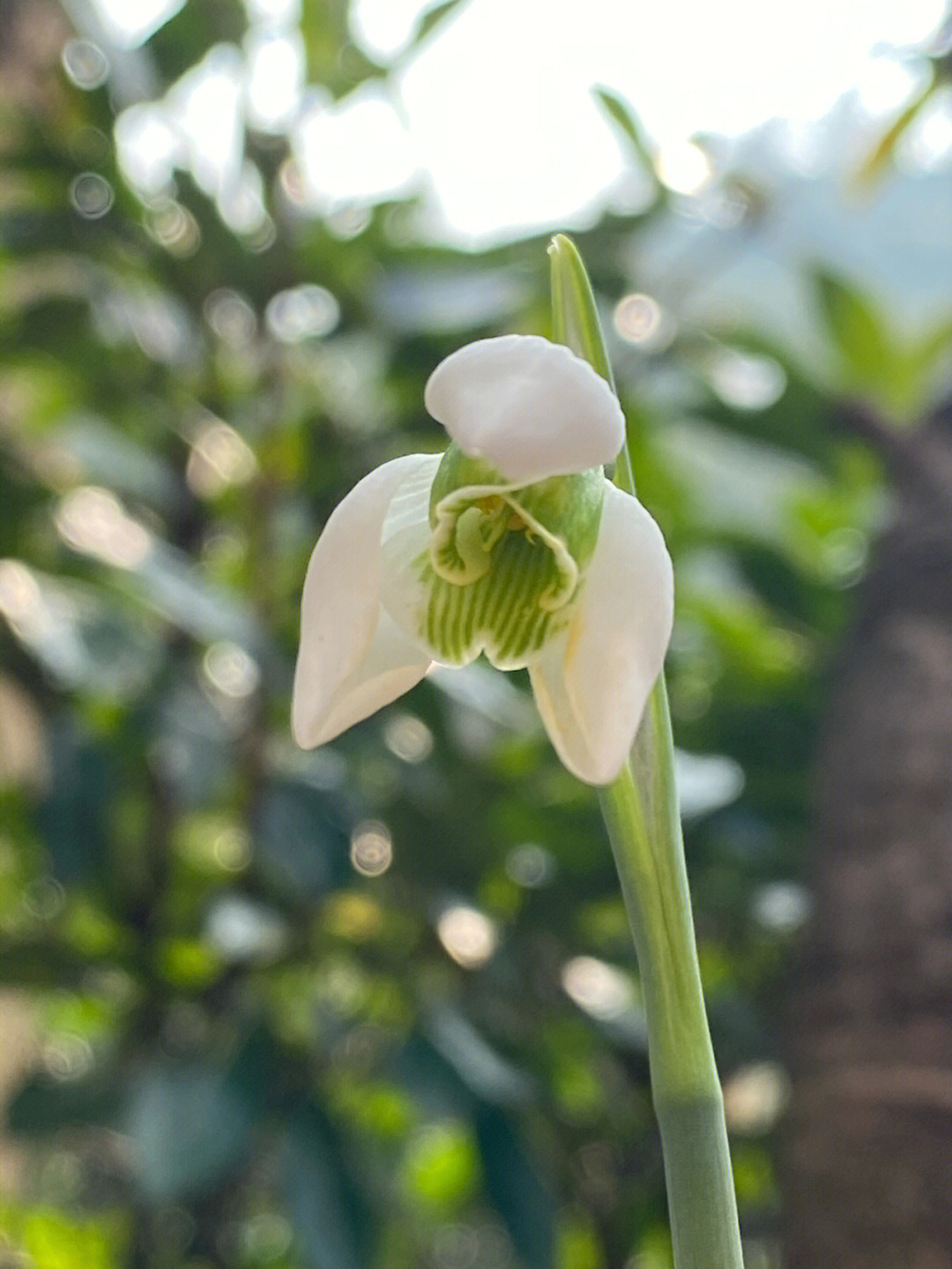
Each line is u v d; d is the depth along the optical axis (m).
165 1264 0.41
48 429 0.49
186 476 0.45
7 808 0.44
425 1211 0.54
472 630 0.19
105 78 0.45
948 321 0.45
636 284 0.45
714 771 0.39
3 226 0.45
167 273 0.43
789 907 0.37
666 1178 0.18
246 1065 0.34
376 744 0.40
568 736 0.18
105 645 0.40
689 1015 0.18
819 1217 0.26
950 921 0.28
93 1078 0.39
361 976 0.41
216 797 0.42
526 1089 0.35
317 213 0.44
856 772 0.30
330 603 0.18
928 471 0.37
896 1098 0.26
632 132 0.44
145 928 0.40
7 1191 0.58
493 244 0.44
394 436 0.43
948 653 0.31
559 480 0.18
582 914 0.40
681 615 0.43
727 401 0.44
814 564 0.47
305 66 0.43
